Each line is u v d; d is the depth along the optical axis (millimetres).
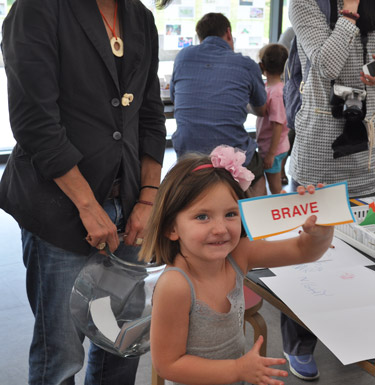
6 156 4996
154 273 1538
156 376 1546
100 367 1749
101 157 1546
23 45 1400
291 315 1379
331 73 2092
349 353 1194
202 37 3080
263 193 3150
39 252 1589
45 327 1635
